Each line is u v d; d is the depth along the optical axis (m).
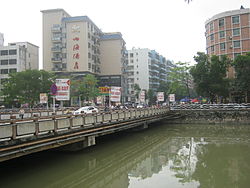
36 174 13.41
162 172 14.55
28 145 12.16
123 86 78.69
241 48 52.56
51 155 17.62
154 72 101.81
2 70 70.75
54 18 68.38
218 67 44.50
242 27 52.69
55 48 67.31
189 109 41.22
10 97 50.22
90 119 18.00
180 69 55.91
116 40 76.00
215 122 39.72
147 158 18.25
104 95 62.25
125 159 17.94
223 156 18.20
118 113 22.75
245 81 41.97
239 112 38.44
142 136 28.86
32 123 12.40
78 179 13.23
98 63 74.62
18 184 11.85
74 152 17.95
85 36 66.56
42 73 51.47
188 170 14.80
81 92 58.56
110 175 14.12
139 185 12.21
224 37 54.47
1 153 10.75
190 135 29.56
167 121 41.69
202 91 46.56
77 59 66.69
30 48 77.44
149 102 87.62
